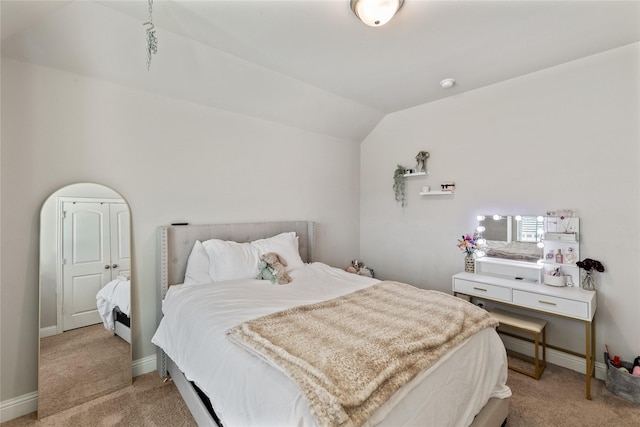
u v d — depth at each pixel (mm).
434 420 1179
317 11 1750
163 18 1826
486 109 2883
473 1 1663
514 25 1895
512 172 2734
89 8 1706
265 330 1417
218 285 2225
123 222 2230
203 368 1463
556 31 1967
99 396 2043
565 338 2482
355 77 2660
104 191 2150
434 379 1233
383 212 3873
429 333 1411
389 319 1591
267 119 3135
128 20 1831
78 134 2045
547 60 2373
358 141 4113
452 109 3133
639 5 1702
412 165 3518
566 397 2061
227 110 2814
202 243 2514
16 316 1844
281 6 1708
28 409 1863
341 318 1602
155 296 2404
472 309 1781
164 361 2264
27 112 1857
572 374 2361
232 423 1148
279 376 1104
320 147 3666
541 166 2568
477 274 2840
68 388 1948
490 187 2879
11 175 1816
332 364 1102
